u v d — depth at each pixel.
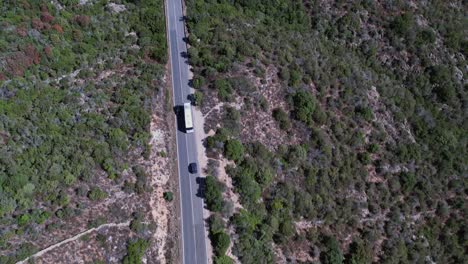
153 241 68.62
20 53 73.25
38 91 71.56
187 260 71.19
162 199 71.75
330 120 86.50
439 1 107.62
